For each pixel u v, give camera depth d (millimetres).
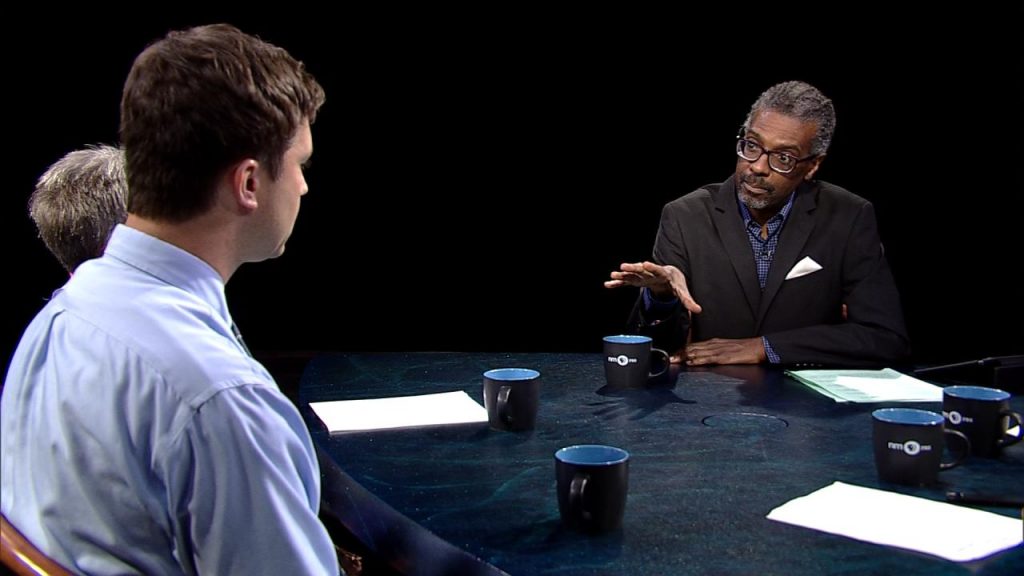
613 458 1068
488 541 1010
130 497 857
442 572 1015
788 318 2297
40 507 876
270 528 867
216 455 848
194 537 861
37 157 4004
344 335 4625
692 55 4172
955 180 4008
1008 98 3869
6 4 3859
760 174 2172
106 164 1316
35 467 886
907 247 4125
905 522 1052
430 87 4316
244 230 977
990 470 1279
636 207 4410
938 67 3920
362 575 1487
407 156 4422
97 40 3953
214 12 4047
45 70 3943
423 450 1362
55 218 1293
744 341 2055
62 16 3912
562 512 1050
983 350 4109
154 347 865
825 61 4031
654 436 1438
